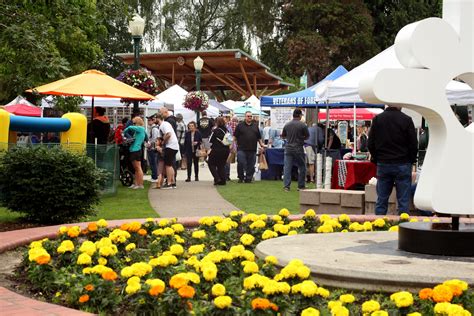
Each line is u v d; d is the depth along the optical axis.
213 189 19.12
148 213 13.18
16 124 15.17
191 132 21.91
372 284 5.06
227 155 20.42
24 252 6.67
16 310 4.15
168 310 4.26
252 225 7.88
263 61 49.97
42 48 12.32
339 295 5.00
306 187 19.92
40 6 13.36
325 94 15.27
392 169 10.44
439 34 6.16
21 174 10.59
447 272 5.05
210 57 42.41
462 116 18.14
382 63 15.16
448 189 6.25
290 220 8.60
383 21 48.25
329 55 46.28
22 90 13.23
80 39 26.50
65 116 16.14
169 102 31.61
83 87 17.69
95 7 15.05
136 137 18.94
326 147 20.36
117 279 5.29
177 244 6.44
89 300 4.78
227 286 4.78
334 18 45.41
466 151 6.28
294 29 47.84
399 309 4.11
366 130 26.03
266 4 48.19
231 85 47.19
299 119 19.05
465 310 3.92
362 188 16.22
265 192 18.41
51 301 5.11
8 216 11.70
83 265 5.57
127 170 19.66
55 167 10.63
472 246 5.83
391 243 6.55
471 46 6.27
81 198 10.89
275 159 23.69
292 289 4.39
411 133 10.37
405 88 6.05
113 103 25.42
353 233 7.29
